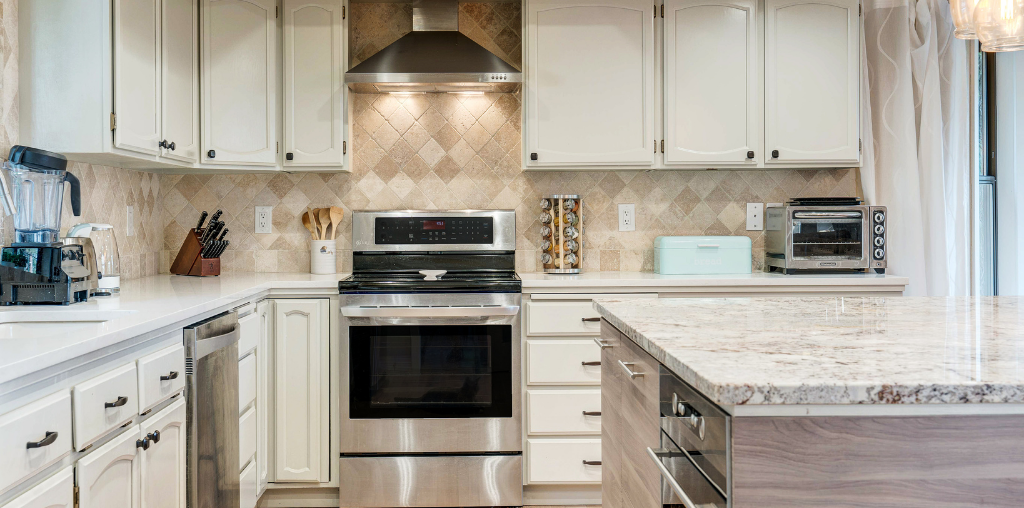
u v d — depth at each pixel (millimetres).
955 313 1504
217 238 3080
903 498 875
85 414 1253
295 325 2611
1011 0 1386
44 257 1783
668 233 3158
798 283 2682
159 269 3025
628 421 1423
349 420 2586
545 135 2816
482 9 3102
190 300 1929
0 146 1913
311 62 2805
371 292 2576
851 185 3160
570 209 2941
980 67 3314
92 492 1295
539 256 3125
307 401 2621
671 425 1106
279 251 3096
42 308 1748
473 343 2602
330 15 2805
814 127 2846
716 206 3160
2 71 1924
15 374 1030
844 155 2848
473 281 2633
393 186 3104
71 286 1828
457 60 2754
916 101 3074
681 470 1058
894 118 3021
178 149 2416
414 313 2555
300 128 2803
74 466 1240
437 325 2590
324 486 2656
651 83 2820
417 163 3104
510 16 3107
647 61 2814
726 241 2902
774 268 2994
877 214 2789
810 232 2807
